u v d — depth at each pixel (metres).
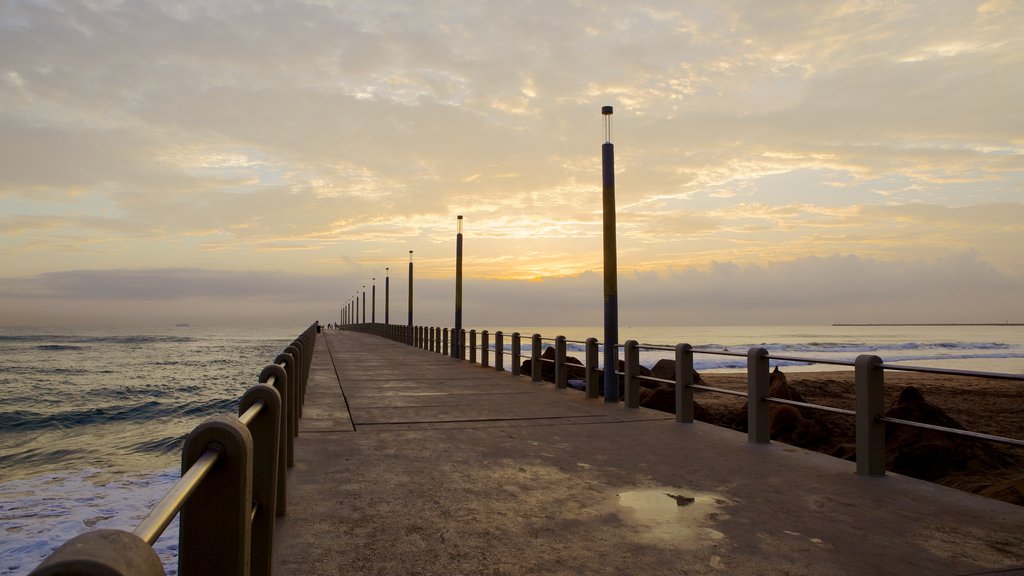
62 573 1.11
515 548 4.30
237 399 34.66
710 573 3.88
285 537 4.50
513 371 17.58
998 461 10.32
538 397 12.74
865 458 6.30
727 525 4.79
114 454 18.55
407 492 5.70
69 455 18.58
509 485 5.95
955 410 19.14
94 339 166.88
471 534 4.58
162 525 1.48
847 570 3.93
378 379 16.53
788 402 7.55
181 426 25.30
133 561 1.22
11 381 47.38
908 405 11.10
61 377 51.19
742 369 54.72
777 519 4.93
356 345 40.00
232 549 2.25
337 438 8.30
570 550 4.27
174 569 6.22
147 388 41.50
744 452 7.43
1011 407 19.91
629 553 4.21
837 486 5.92
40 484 12.74
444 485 5.95
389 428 9.06
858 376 6.42
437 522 4.86
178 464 16.30
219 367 63.22
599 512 5.11
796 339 141.00
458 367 20.98
